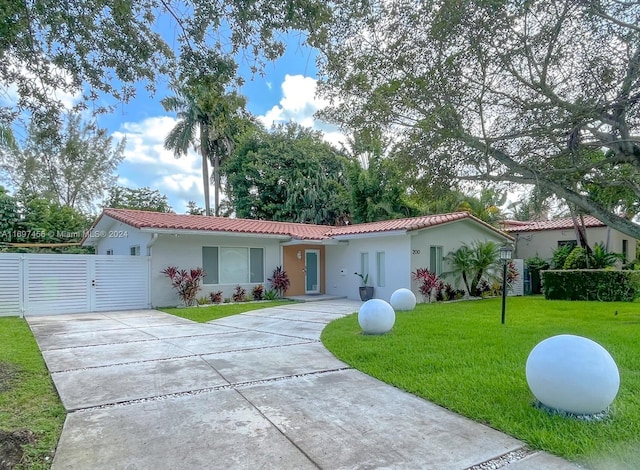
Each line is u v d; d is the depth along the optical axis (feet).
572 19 15.99
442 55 17.03
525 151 18.98
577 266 58.23
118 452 10.93
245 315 39.22
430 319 33.35
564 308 41.63
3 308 39.27
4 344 25.00
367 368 18.99
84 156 73.46
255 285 54.70
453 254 54.08
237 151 95.86
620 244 70.08
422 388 15.84
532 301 50.08
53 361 20.94
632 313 37.37
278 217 93.66
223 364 20.24
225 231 49.49
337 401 14.80
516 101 17.83
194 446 11.27
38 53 17.72
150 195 100.58
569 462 10.21
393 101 18.16
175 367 19.72
